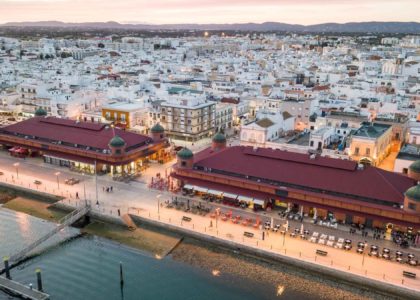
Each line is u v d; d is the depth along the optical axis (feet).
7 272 276.41
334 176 344.08
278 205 364.79
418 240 303.89
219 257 304.71
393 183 331.16
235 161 382.83
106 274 287.07
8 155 510.58
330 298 262.47
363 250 295.69
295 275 284.20
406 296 258.37
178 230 333.21
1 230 345.51
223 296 263.90
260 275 284.61
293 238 315.17
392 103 601.21
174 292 267.80
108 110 599.57
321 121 542.57
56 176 442.91
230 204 368.07
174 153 514.27
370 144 419.95
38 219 365.61
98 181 426.92
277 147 469.57
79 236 335.67
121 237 332.80
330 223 332.39
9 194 415.23
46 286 274.36
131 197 388.37
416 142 476.95
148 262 299.79
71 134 486.79
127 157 439.63
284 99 623.36
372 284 267.18
